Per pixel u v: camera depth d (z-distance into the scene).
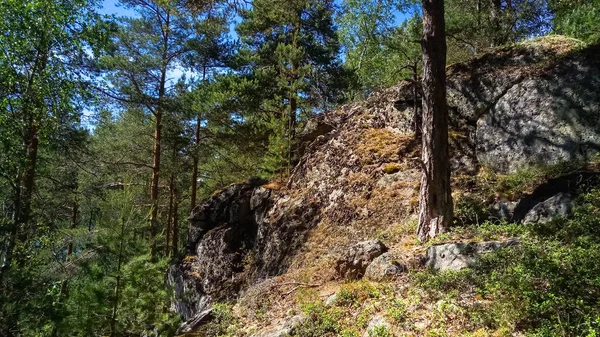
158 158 17.52
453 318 4.54
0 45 9.92
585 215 5.84
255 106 16.89
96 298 6.25
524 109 8.78
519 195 7.55
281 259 10.59
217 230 13.20
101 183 16.00
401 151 10.38
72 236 10.45
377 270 6.39
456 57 14.93
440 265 5.95
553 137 8.12
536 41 10.21
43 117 10.59
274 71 17.38
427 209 7.27
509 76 9.47
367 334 4.89
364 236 9.04
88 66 13.76
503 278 4.62
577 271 4.32
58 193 14.02
